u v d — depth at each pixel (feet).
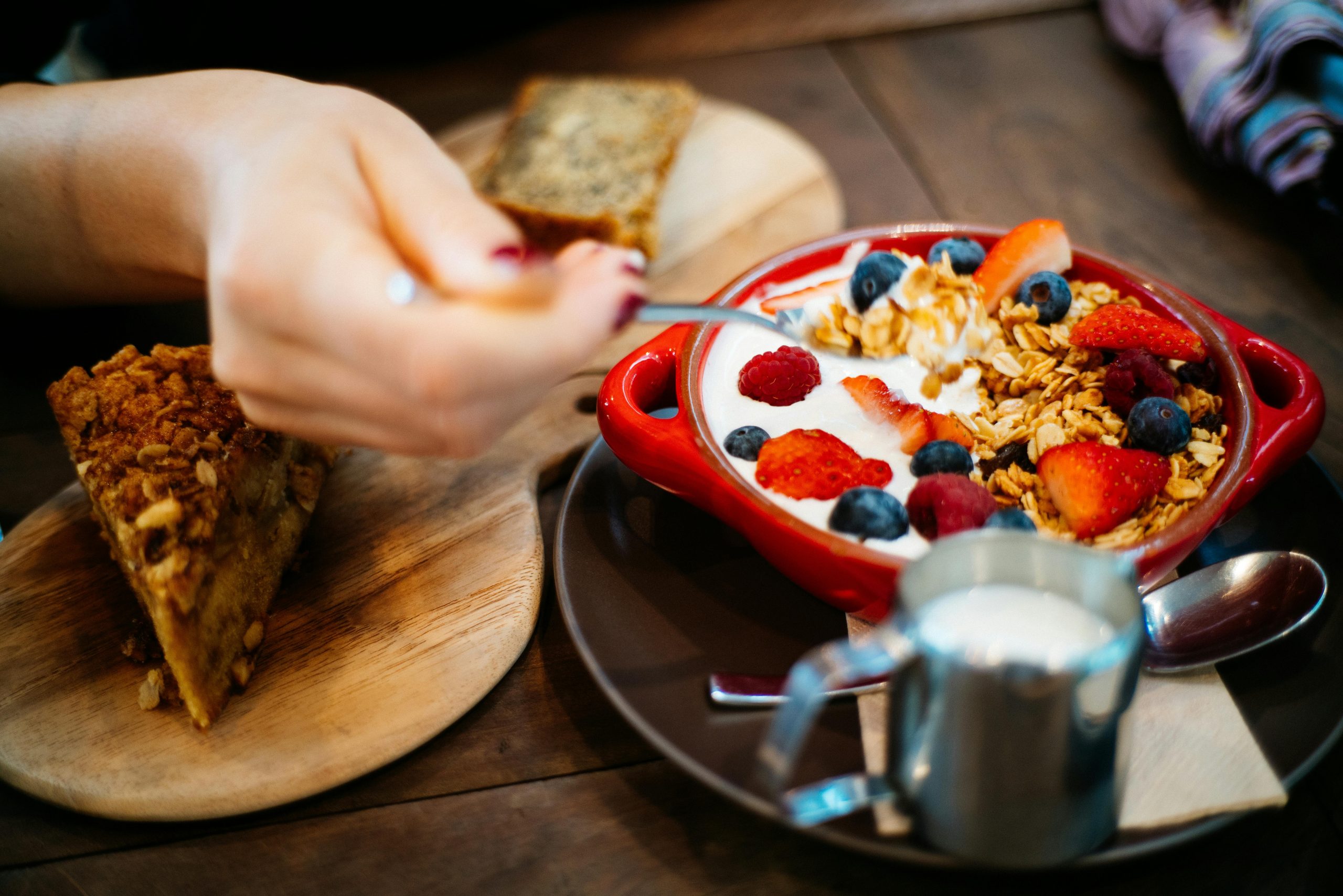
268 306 1.20
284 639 1.43
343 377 1.23
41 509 1.58
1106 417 1.43
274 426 1.32
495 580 1.46
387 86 2.52
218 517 1.38
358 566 1.49
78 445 1.46
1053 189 2.04
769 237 1.94
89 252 1.63
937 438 1.43
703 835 1.28
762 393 1.46
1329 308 1.77
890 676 1.28
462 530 1.52
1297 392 1.41
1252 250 1.88
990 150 2.14
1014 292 1.54
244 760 1.32
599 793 1.31
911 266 1.52
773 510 1.31
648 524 1.46
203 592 1.35
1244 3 2.01
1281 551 1.40
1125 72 2.33
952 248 1.55
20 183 1.58
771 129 2.15
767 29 2.59
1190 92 2.03
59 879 1.29
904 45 2.49
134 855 1.30
